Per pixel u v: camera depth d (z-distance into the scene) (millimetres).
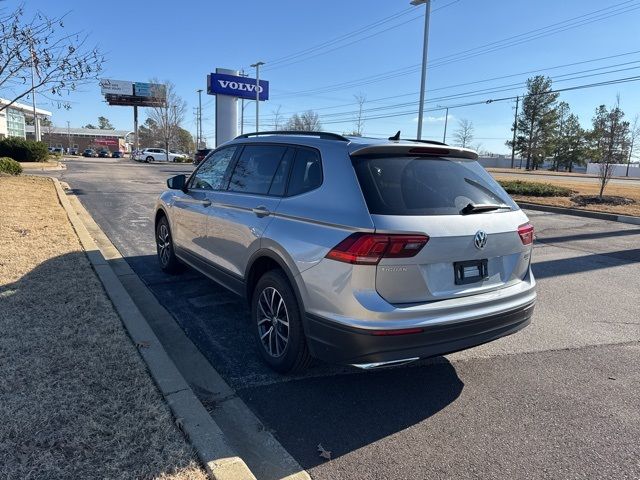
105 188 16375
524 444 2879
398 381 3631
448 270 3029
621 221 13039
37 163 30812
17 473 2250
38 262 5527
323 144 3473
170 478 2285
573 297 5973
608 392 3559
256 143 4289
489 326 3189
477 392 3502
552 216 13977
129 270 6047
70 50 9859
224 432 2893
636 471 2648
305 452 2742
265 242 3564
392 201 2967
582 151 85188
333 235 2980
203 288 5562
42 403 2801
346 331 2875
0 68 9602
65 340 3617
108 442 2512
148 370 3264
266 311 3719
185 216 5188
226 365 3760
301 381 3562
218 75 40562
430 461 2691
